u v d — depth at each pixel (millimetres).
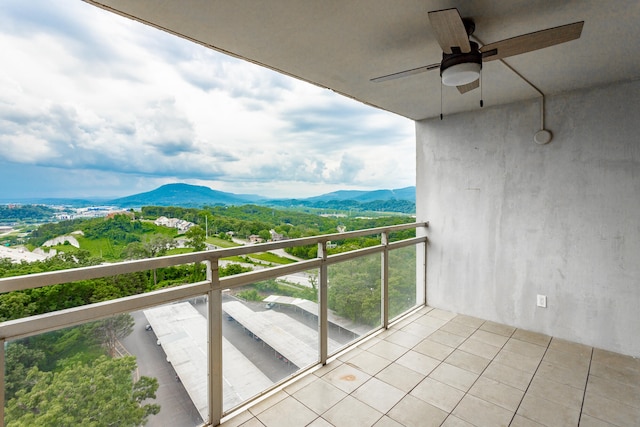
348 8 1627
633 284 2641
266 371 2209
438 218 3824
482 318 3518
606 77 2582
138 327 1630
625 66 2359
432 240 3887
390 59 2250
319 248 2598
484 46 1665
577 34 1507
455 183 3670
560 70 2436
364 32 1873
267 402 2105
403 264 3641
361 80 2635
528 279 3193
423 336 3100
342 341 2828
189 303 1823
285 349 2334
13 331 1246
